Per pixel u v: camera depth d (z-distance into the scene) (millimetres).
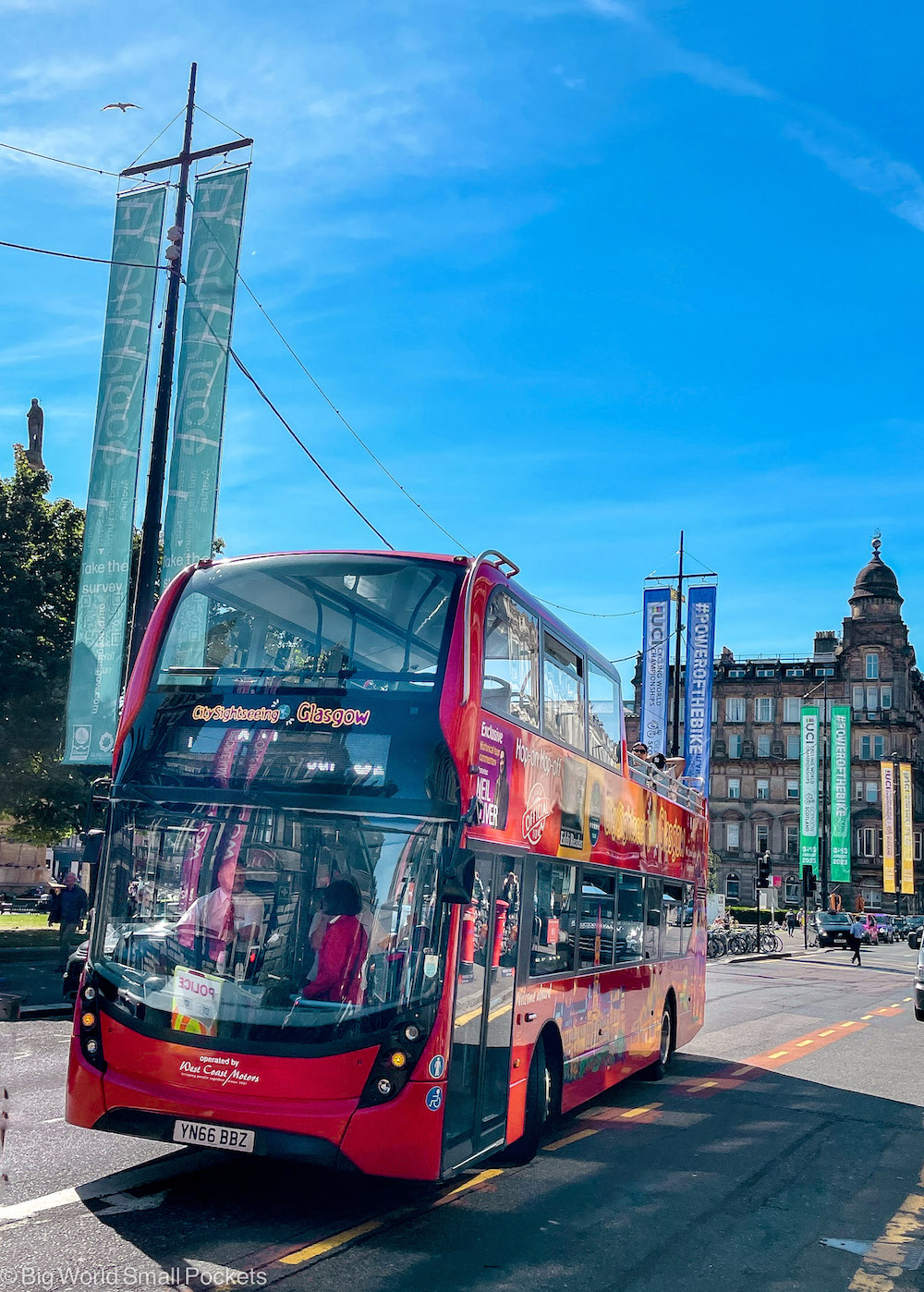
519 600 8812
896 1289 6457
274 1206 7023
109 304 17766
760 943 48281
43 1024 14398
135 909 7051
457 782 7090
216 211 17594
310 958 6711
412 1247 6512
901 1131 11250
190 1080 6594
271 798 7004
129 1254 5906
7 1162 7586
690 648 36688
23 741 22797
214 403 17156
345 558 7785
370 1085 6504
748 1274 6559
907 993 30562
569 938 9984
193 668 7621
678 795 15562
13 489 24672
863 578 95000
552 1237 6941
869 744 92375
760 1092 13219
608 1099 12297
